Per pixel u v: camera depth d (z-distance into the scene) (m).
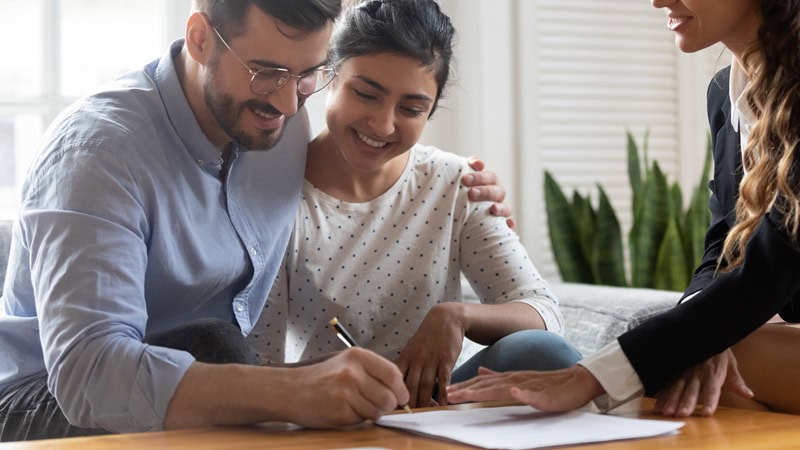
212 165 1.58
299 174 1.76
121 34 2.84
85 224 1.37
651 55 3.41
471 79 3.17
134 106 1.52
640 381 1.32
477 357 1.71
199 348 1.42
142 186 1.47
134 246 1.40
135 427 1.26
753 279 1.35
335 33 1.70
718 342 1.34
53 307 1.33
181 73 1.59
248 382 1.21
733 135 1.76
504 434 1.13
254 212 1.66
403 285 1.85
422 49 1.66
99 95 1.52
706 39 1.56
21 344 1.57
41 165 1.44
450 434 1.13
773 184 1.46
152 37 2.87
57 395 1.31
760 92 1.51
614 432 1.14
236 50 1.45
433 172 1.90
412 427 1.18
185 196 1.55
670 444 1.09
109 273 1.35
